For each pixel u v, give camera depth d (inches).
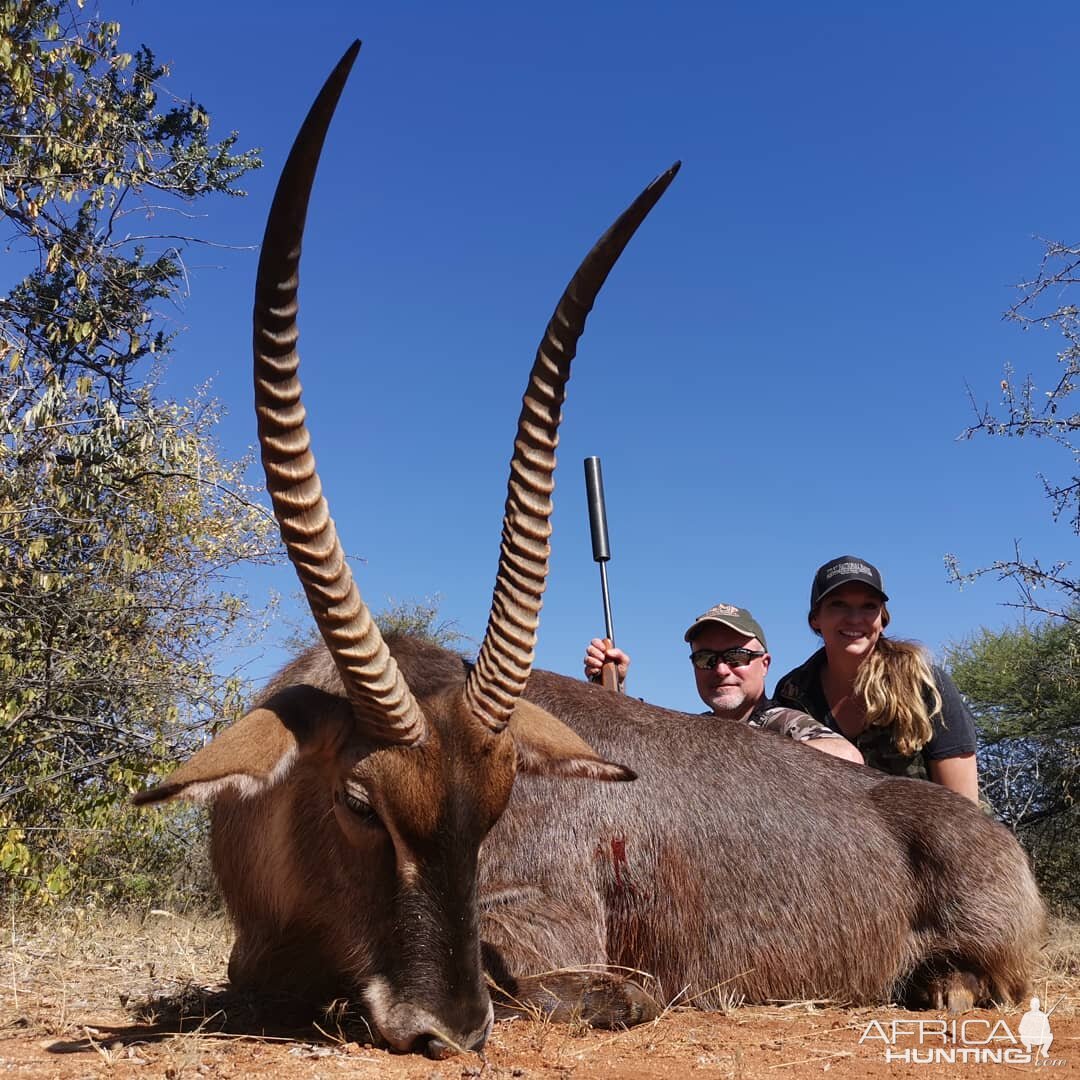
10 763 112.7
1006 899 77.7
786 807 78.3
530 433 55.3
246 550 141.5
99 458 122.1
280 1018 61.9
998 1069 56.2
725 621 100.1
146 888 120.5
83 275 126.3
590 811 72.2
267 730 52.7
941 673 96.0
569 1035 59.2
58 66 123.6
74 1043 55.5
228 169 141.9
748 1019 69.7
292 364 51.9
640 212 53.2
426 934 51.8
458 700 54.0
